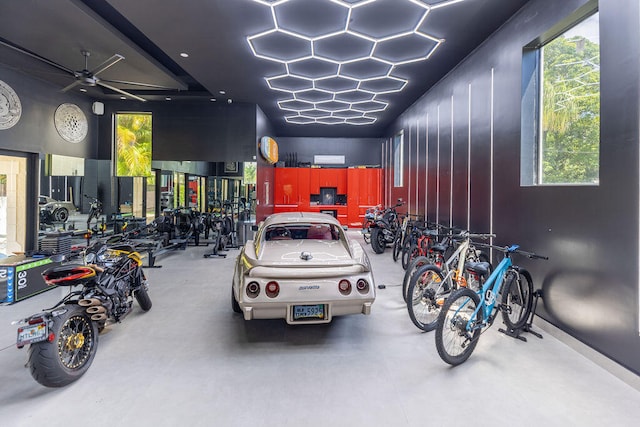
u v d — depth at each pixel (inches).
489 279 103.1
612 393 79.7
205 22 160.1
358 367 91.4
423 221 216.2
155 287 168.2
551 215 115.0
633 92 83.7
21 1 143.9
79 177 279.6
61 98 256.2
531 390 80.8
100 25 164.4
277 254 110.8
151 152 312.7
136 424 68.2
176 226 286.5
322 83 250.4
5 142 206.2
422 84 244.5
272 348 102.4
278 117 367.6
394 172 370.6
